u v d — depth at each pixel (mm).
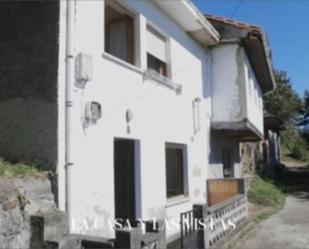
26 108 6285
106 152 7031
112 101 7344
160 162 9172
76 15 6555
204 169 12203
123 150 8539
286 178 27031
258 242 9242
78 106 6422
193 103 11578
